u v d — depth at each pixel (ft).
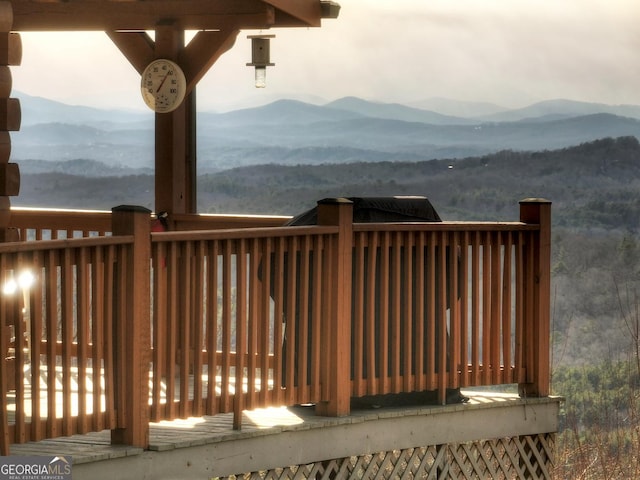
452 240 31.96
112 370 25.88
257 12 40.34
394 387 30.96
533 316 33.94
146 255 26.08
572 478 48.16
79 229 39.50
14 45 30.53
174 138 40.52
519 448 33.68
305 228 28.99
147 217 26.09
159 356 26.53
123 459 25.70
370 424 30.45
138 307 25.99
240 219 38.42
